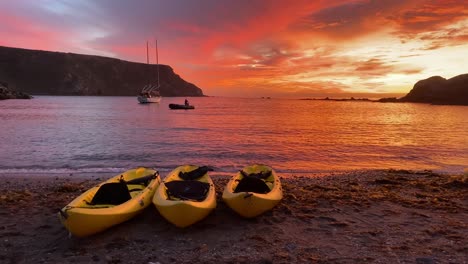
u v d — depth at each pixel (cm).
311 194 998
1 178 1376
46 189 1111
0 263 552
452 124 5100
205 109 9581
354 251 601
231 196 763
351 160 2023
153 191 849
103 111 7631
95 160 1827
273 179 998
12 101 13525
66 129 3528
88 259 568
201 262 558
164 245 628
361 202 908
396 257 574
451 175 1401
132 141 2628
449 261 556
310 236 673
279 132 3597
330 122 5325
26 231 691
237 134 3319
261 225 735
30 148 2208
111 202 761
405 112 9900
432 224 739
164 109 8881
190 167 1041
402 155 2216
